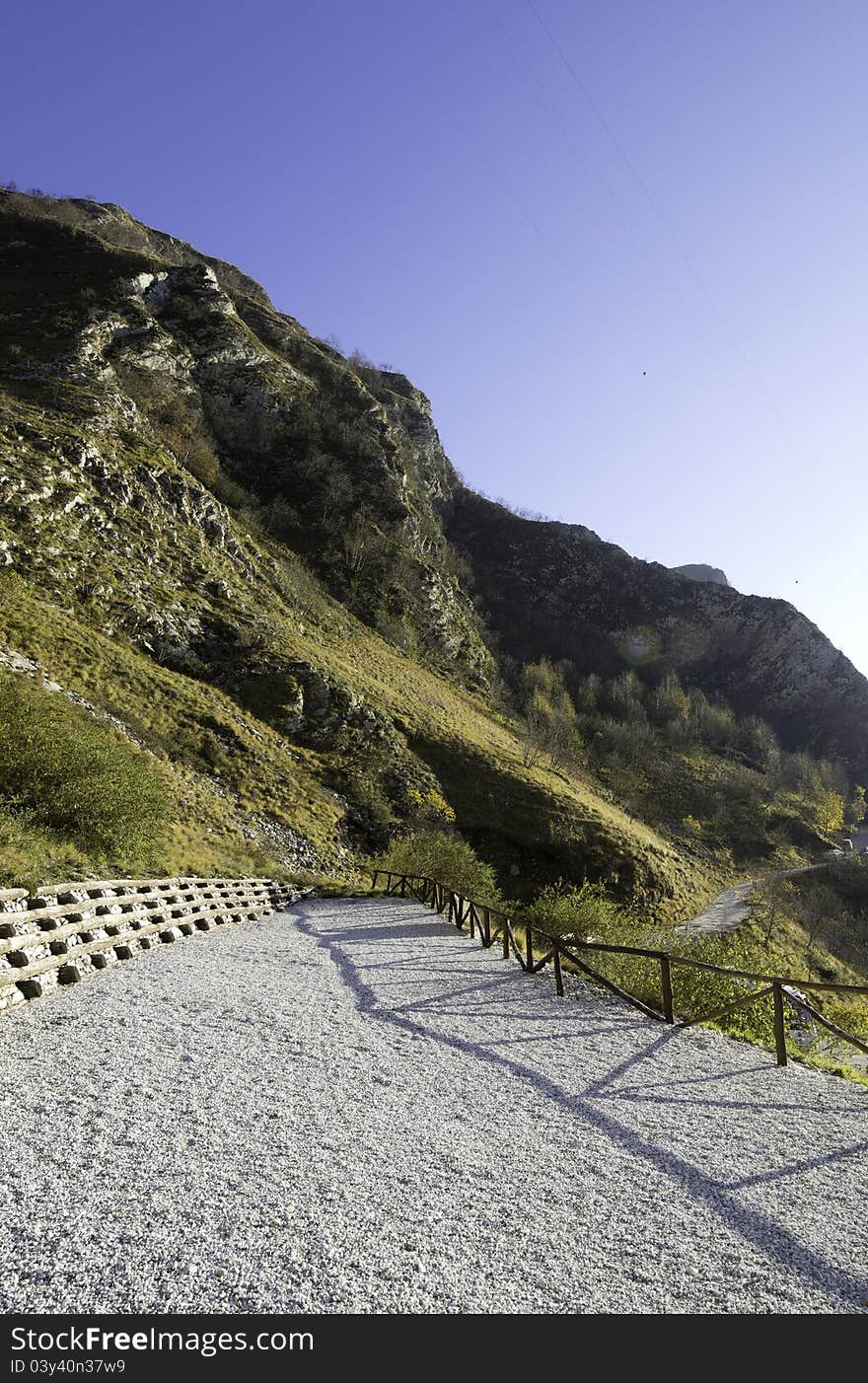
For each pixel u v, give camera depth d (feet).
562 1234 14.06
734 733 413.39
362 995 32.78
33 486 154.71
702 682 501.15
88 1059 21.26
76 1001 26.96
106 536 164.14
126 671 127.65
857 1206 15.89
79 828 54.34
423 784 156.04
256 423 329.31
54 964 29.04
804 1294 12.62
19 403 193.16
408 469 440.04
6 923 27.63
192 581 178.40
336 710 162.61
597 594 522.88
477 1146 17.88
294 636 192.24
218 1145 16.65
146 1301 11.18
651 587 531.91
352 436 362.12
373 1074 22.44
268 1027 26.35
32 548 141.90
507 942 46.14
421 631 309.01
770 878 222.69
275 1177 15.39
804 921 187.32
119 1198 14.02
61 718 78.13
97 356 252.01
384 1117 19.24
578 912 60.80
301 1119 18.61
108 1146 16.11
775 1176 17.26
